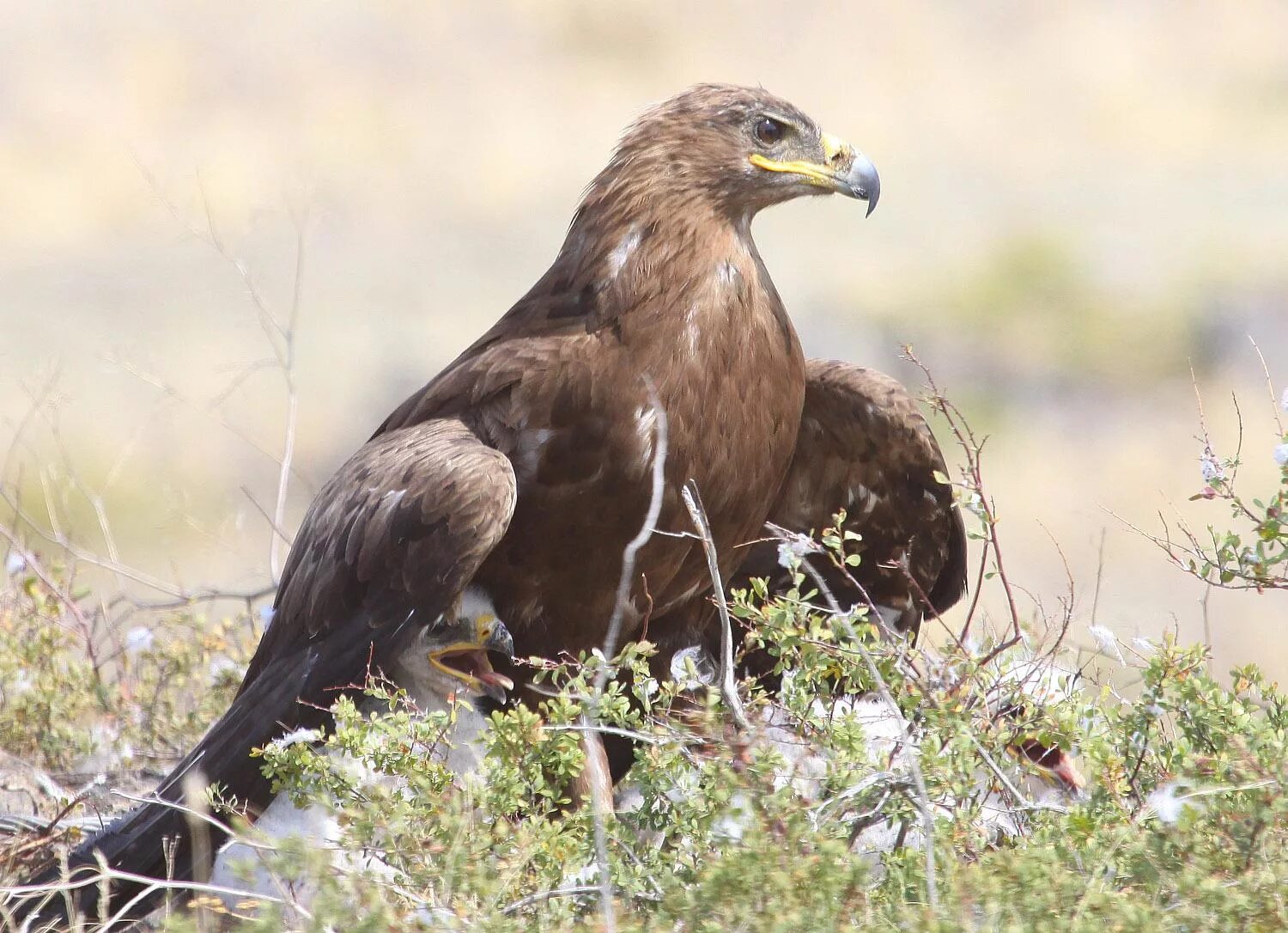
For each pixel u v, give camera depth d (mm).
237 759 9922
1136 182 43906
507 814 8281
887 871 7906
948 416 10070
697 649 11391
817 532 12117
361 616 10086
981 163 45656
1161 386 33438
